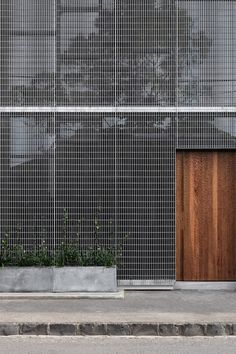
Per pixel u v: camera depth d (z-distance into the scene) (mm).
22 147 11148
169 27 11211
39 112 11180
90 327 8305
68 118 11172
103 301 9930
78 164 11133
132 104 11180
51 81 11211
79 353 7316
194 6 11234
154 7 11227
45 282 10422
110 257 10609
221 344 7832
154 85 11195
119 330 8297
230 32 11227
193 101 11188
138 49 11219
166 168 11109
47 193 11102
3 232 11062
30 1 11242
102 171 11125
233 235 11281
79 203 11102
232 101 11172
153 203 11094
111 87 11203
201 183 11289
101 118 11164
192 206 11281
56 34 11227
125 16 11227
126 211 11078
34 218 11086
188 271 11250
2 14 11227
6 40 11219
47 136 11164
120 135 11141
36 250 10969
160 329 8305
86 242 11070
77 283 10422
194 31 11219
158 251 11055
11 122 11180
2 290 10406
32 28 11242
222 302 9914
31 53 11219
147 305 9617
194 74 11203
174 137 11141
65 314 8875
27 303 9727
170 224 11070
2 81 11203
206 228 11281
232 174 11305
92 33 11227
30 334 8273
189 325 8312
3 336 8227
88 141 11148
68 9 11250
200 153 11312
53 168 11133
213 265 11250
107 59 11219
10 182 11117
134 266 11039
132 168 11109
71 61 11219
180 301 9977
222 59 11203
